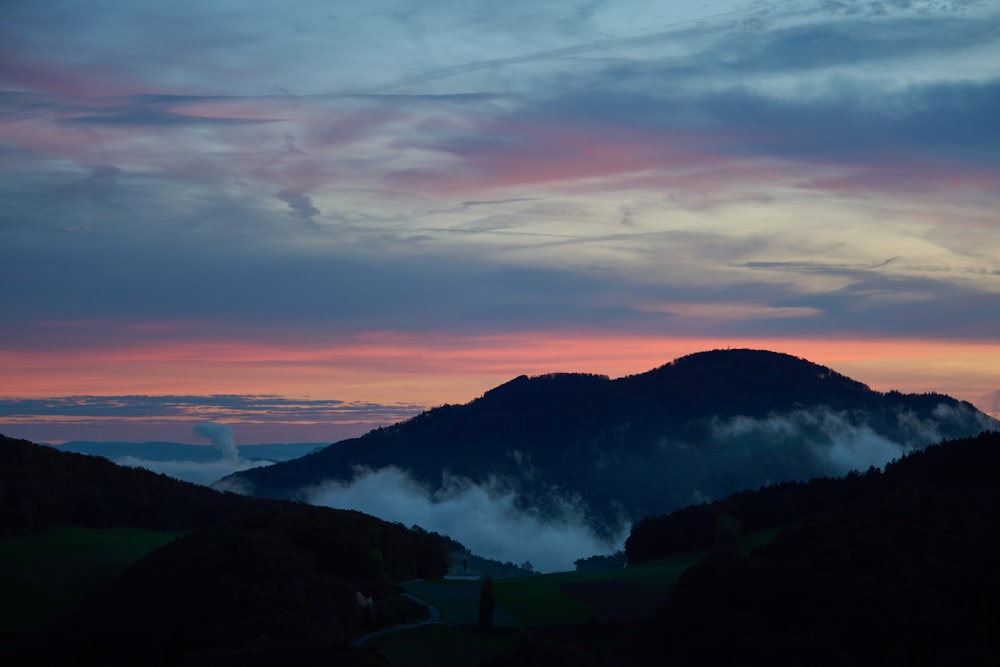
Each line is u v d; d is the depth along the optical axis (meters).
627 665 87.12
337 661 76.44
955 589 87.69
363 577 112.00
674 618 92.88
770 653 82.88
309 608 91.31
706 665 86.06
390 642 87.38
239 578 98.25
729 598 91.88
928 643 81.31
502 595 110.25
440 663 81.69
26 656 96.81
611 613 100.50
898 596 85.94
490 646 87.94
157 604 99.50
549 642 85.88
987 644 80.88
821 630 84.31
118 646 92.94
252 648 79.12
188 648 86.69
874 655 81.50
